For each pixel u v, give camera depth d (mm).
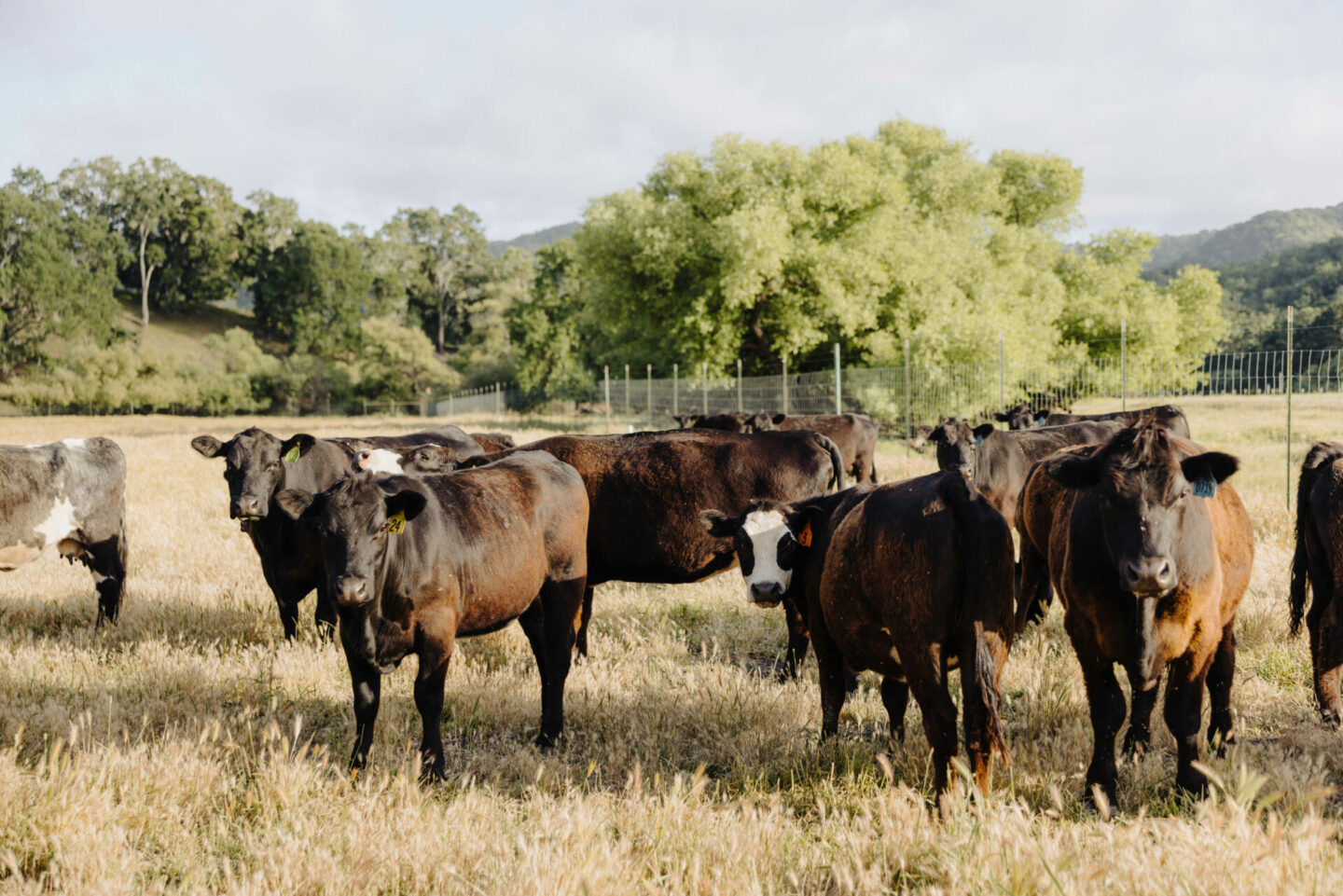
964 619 3777
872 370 24406
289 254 98312
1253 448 15852
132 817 3748
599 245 32562
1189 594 4027
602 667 6469
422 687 4738
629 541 6832
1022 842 3047
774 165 31094
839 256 28891
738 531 5398
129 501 14398
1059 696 5391
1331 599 5238
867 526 4195
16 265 79938
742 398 29266
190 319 104750
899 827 3520
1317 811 3855
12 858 3148
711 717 5402
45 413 67000
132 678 5973
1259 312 76375
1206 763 4332
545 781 4609
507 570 5199
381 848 3465
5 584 9156
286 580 7316
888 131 41656
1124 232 44938
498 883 3145
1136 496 3859
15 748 4215
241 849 3602
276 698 5414
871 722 5473
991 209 44344
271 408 76562
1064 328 39625
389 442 10000
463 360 82500
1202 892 2744
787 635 7375
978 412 23312
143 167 105125
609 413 35969
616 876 3148
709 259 30641
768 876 3289
